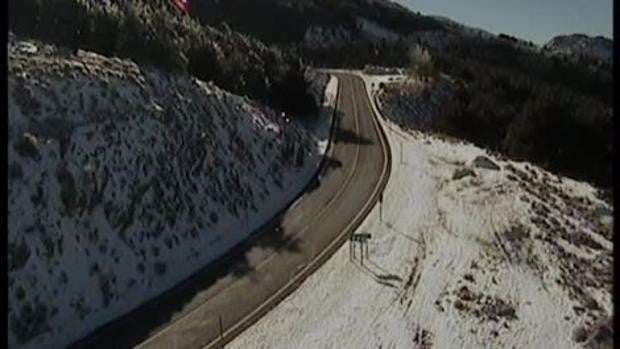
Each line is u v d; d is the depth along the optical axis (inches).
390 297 1209.4
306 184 1871.3
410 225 1589.6
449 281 1291.8
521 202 1781.5
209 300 1165.1
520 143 2795.3
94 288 1087.0
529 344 1077.8
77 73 1353.3
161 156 1407.5
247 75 2298.2
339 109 2910.9
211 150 1596.9
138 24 1708.9
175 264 1261.1
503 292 1261.1
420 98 3415.4
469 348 1049.5
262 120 1983.3
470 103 3398.1
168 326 1066.1
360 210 1675.7
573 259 1464.1
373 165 2095.2
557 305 1226.0
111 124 1328.7
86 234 1133.7
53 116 1206.3
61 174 1139.9
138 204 1268.5
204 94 1774.1
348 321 1111.6
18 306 955.3
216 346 1010.1
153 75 1625.2
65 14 1512.1
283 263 1336.1
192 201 1411.2
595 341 1090.7
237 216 1510.8
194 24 2453.2
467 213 1691.7
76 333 1011.9
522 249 1475.1
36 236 1040.2
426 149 2385.6
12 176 1055.6
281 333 1059.9
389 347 1035.9
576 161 2719.0
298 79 2544.3
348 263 1350.9
